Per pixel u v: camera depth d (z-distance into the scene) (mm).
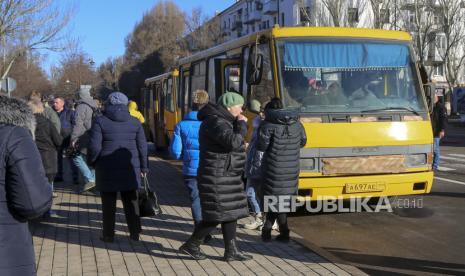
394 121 8141
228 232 6070
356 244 7184
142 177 7230
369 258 6488
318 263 6070
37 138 8438
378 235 7660
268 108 6801
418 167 8258
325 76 8258
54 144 8648
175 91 16172
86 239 7254
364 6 36375
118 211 9242
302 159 7812
